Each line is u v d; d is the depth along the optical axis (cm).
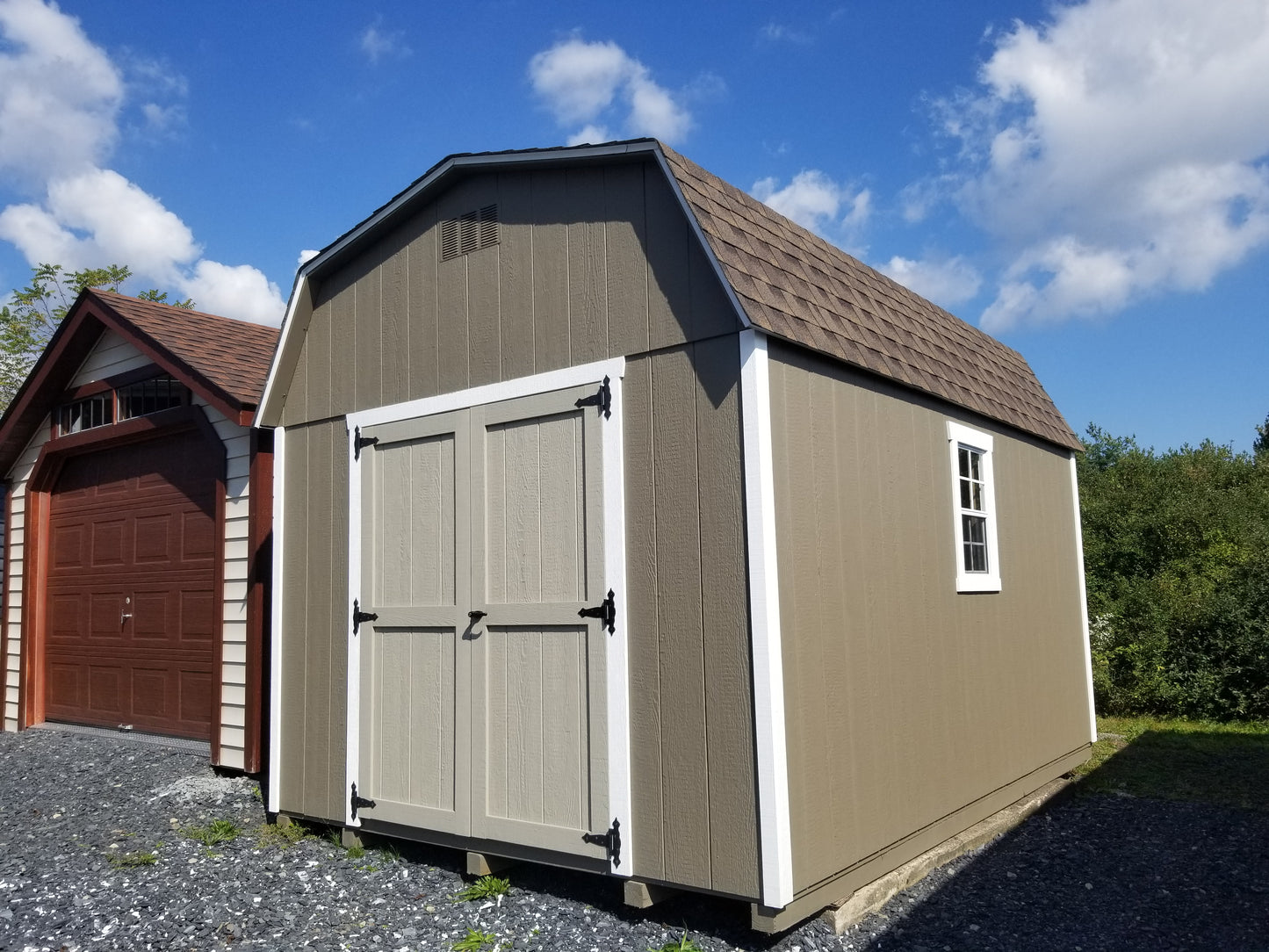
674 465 419
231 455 758
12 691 976
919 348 581
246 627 721
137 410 865
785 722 382
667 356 427
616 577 430
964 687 568
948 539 564
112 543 897
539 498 466
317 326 600
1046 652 724
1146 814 641
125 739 837
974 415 631
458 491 501
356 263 581
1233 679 1022
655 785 409
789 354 422
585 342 459
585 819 428
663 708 409
